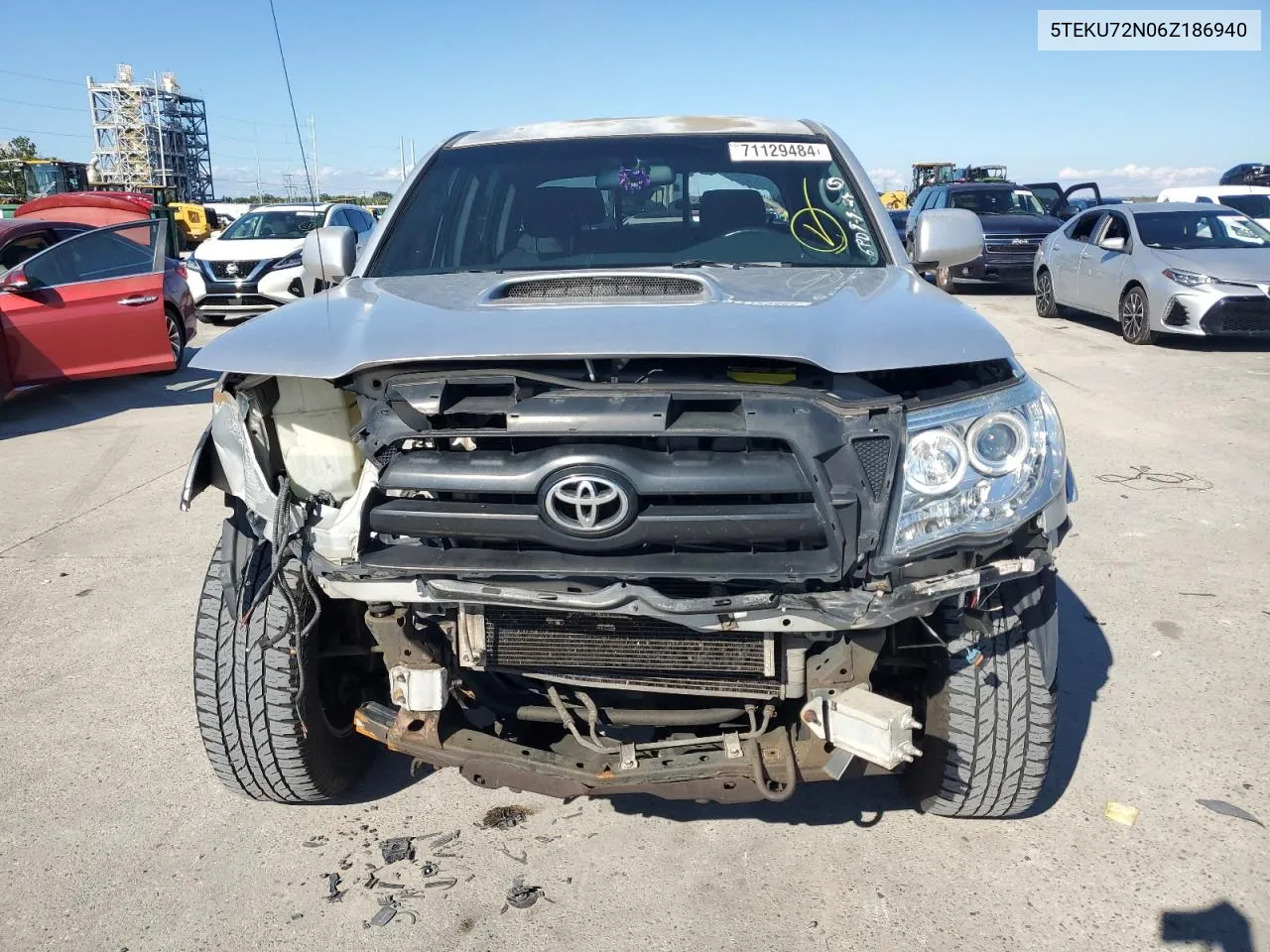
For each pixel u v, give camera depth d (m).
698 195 3.75
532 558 2.34
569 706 2.81
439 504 2.38
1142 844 3.01
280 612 2.82
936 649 2.76
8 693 4.04
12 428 8.85
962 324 2.58
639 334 2.35
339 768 3.18
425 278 3.36
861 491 2.28
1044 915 2.72
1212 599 4.77
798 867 2.93
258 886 2.89
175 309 10.92
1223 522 5.83
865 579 2.33
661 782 2.57
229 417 2.64
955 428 2.34
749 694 2.55
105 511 6.41
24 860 3.01
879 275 3.24
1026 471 2.43
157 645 4.47
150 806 3.27
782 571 2.26
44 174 30.50
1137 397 9.02
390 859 2.99
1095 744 3.55
